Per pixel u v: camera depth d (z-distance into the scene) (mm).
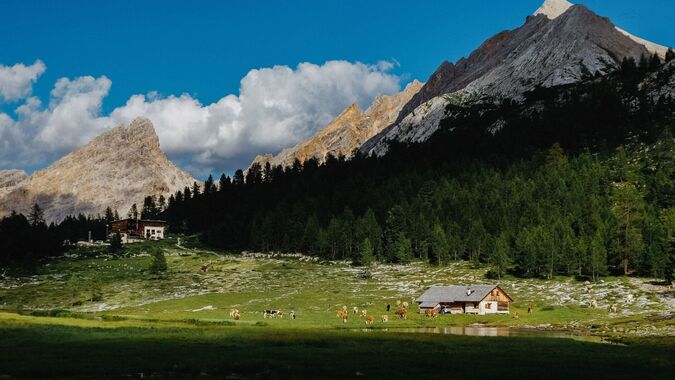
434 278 184250
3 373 51750
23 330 85688
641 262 162875
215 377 50906
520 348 73875
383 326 115438
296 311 141125
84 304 164000
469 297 140000
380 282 184000
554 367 57562
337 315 130500
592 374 53531
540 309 137625
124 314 132500
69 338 78438
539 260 175875
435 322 124625
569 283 165250
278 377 51094
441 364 58719
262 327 104438
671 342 79875
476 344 78188
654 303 132500
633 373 54062
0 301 168625
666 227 173500
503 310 139500
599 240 171750
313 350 69625
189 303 154625
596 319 119812
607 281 162125
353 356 64562
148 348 68750
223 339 80438
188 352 65625
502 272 180500
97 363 56844
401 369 55688
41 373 52000
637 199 198125
